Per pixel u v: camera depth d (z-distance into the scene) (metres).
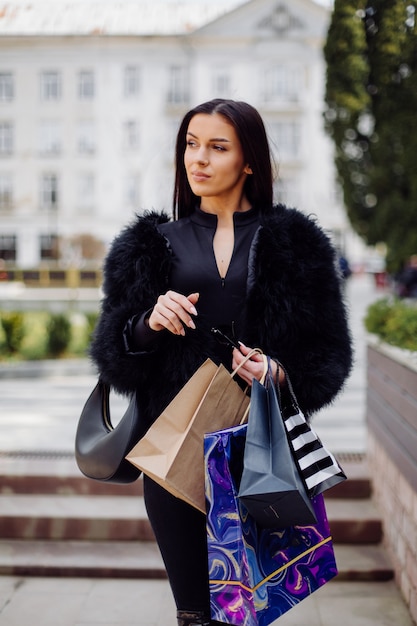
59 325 9.71
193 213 2.01
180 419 1.67
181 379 1.77
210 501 1.58
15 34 35.97
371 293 24.14
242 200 1.99
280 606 1.61
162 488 1.82
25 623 2.67
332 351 1.80
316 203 35.78
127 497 3.62
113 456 1.75
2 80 36.81
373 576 3.04
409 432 2.68
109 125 36.44
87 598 2.90
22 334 9.52
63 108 36.66
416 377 2.52
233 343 1.76
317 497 1.68
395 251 6.58
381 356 3.36
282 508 1.50
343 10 5.02
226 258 1.86
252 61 35.03
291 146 35.84
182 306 1.66
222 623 1.82
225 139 1.86
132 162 36.50
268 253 1.78
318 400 1.76
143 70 35.91
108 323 1.81
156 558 3.16
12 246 37.75
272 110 35.34
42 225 37.44
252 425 1.58
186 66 35.81
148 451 1.66
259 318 1.77
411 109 5.20
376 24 4.98
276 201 2.11
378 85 5.17
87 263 35.25
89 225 37.19
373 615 2.73
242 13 34.72
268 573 1.60
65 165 37.03
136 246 1.84
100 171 36.75
